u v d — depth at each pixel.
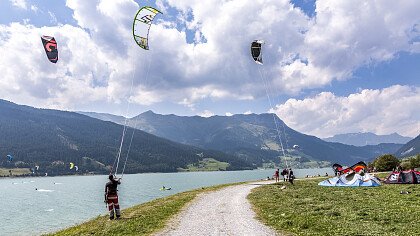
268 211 27.91
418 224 21.14
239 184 61.22
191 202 35.16
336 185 51.56
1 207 107.75
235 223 23.17
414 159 83.44
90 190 178.62
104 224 25.22
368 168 90.25
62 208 98.62
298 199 34.84
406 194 36.84
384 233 19.08
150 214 28.11
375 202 31.06
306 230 20.45
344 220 22.91
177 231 21.14
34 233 60.78
